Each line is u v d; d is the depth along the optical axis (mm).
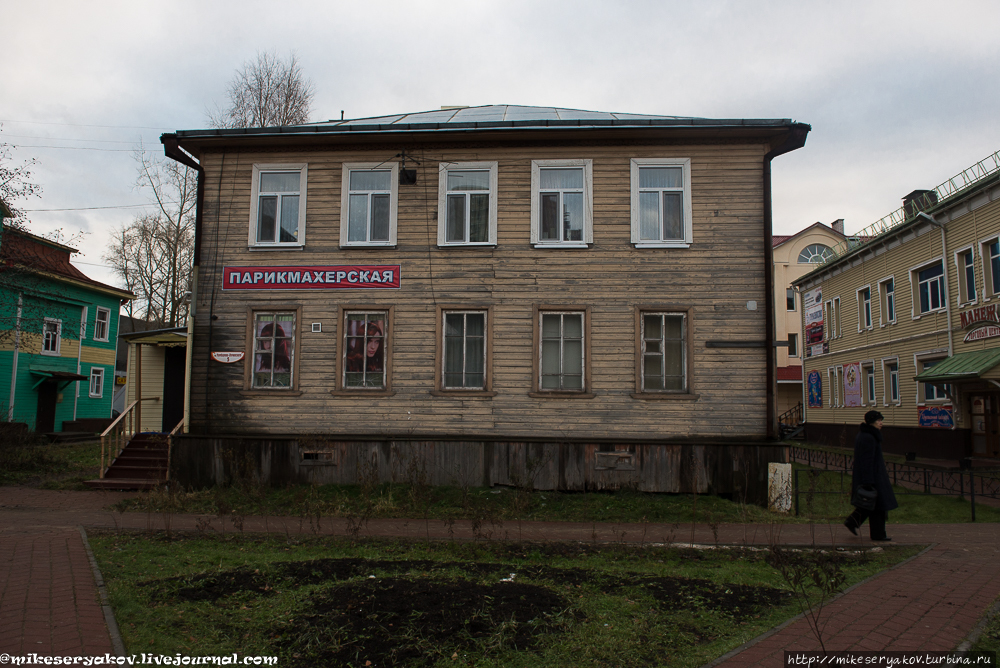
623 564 7066
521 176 13023
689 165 12750
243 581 6035
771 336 12273
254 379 13117
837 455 20094
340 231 13195
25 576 6328
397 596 5477
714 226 12633
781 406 40250
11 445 18734
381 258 13102
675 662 4305
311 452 12445
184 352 16781
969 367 18219
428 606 5234
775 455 11898
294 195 13469
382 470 12367
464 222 13102
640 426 12289
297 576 6219
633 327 12531
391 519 10211
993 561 7523
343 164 13367
